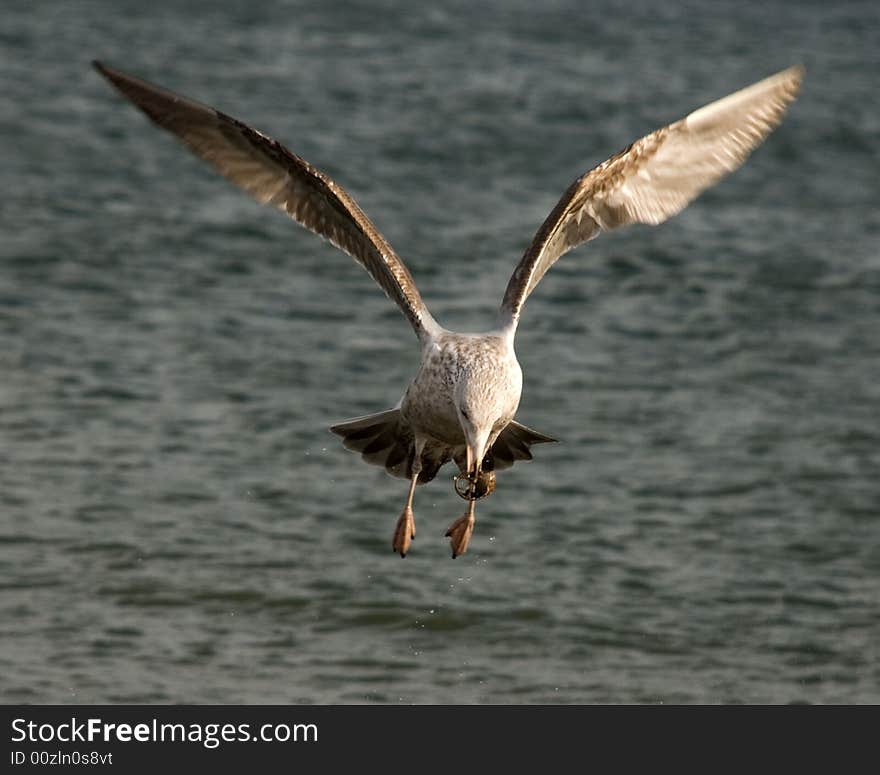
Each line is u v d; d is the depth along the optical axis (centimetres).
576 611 1284
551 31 4219
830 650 1236
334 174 2722
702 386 1866
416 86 3462
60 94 3175
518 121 3209
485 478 873
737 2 4900
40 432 1593
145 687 1116
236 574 1316
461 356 810
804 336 2075
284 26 4041
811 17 4706
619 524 1471
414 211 2552
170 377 1780
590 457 1633
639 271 2361
